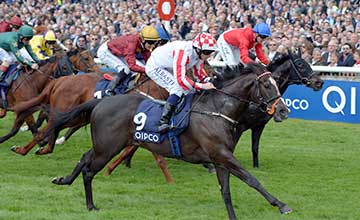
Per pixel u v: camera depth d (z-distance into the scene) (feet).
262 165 36.81
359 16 56.90
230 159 25.85
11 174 33.86
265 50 51.90
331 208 28.14
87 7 79.82
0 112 42.91
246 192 30.73
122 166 36.32
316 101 47.98
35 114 53.93
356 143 42.29
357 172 35.09
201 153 26.63
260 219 26.32
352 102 46.29
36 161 37.35
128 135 27.35
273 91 26.04
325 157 38.81
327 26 55.98
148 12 72.90
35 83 40.86
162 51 29.04
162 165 32.73
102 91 35.42
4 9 83.92
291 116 49.44
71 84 36.27
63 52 40.96
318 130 45.75
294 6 62.49
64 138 41.29
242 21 63.00
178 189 31.30
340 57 48.96
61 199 28.81
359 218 26.84
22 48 42.50
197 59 27.07
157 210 27.37
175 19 68.44
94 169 27.40
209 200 29.30
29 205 27.61
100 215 26.43
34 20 79.15
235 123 26.61
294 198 29.73
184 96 27.02
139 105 27.32
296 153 39.86
